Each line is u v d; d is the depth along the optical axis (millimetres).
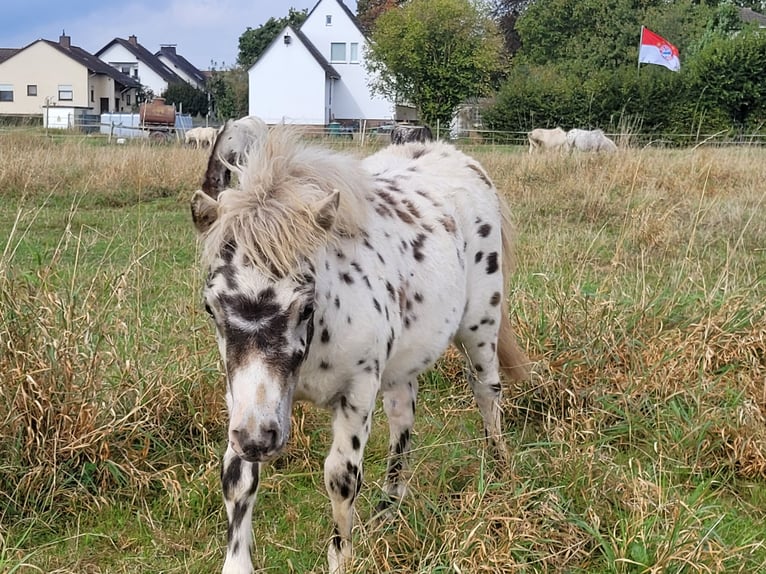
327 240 2604
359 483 2902
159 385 3873
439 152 4055
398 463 3555
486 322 3842
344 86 46781
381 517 3283
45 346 3588
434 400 4508
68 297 3838
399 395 3617
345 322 2756
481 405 3939
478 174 3994
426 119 30844
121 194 10625
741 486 3768
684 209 8594
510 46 51219
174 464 3719
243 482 2686
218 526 3334
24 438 3467
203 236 2623
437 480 3572
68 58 51344
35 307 3732
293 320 2395
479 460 3645
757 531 3350
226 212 2498
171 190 11242
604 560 3068
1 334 3561
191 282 5340
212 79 60062
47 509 3355
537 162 12242
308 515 3445
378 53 32031
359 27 46188
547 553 3010
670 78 22078
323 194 2660
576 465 3467
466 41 30297
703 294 5273
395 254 3102
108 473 3500
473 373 3914
